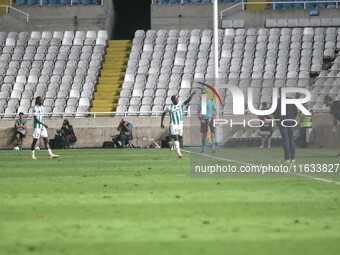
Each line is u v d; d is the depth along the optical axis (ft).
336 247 75.87
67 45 450.71
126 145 374.02
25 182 158.92
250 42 443.32
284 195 127.44
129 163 228.22
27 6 467.52
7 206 112.47
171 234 84.48
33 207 110.93
